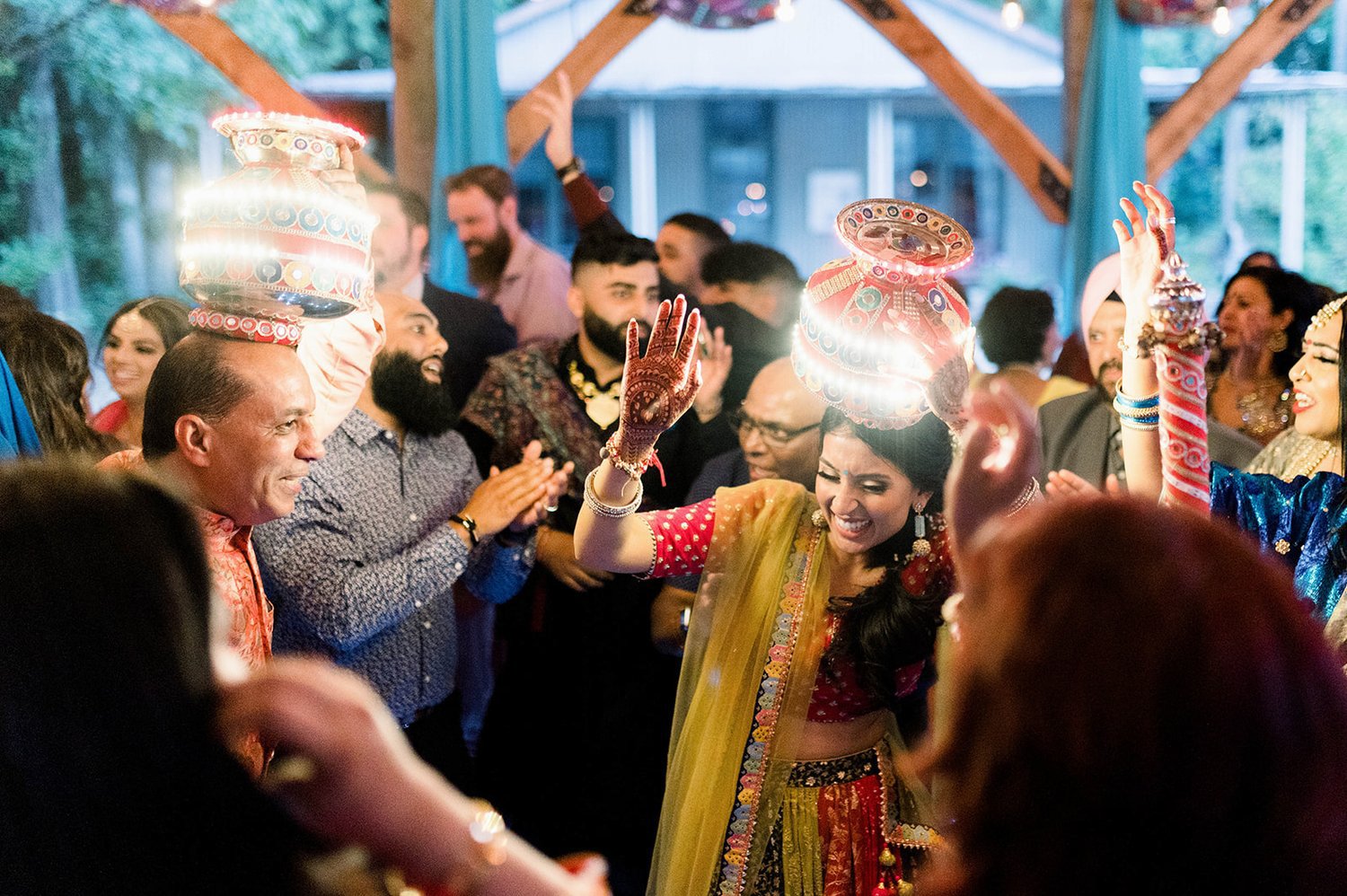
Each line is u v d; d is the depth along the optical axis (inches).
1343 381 88.0
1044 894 37.9
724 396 149.7
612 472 83.1
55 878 35.0
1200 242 381.7
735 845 87.7
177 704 35.7
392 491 107.3
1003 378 165.0
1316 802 36.5
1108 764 36.5
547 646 133.0
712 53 379.6
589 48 215.9
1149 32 370.9
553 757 132.9
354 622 100.2
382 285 156.0
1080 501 39.8
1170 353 71.9
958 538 52.5
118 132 336.2
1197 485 72.0
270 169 77.1
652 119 393.1
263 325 77.4
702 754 87.9
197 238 76.0
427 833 37.0
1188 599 36.7
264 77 205.3
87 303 332.8
